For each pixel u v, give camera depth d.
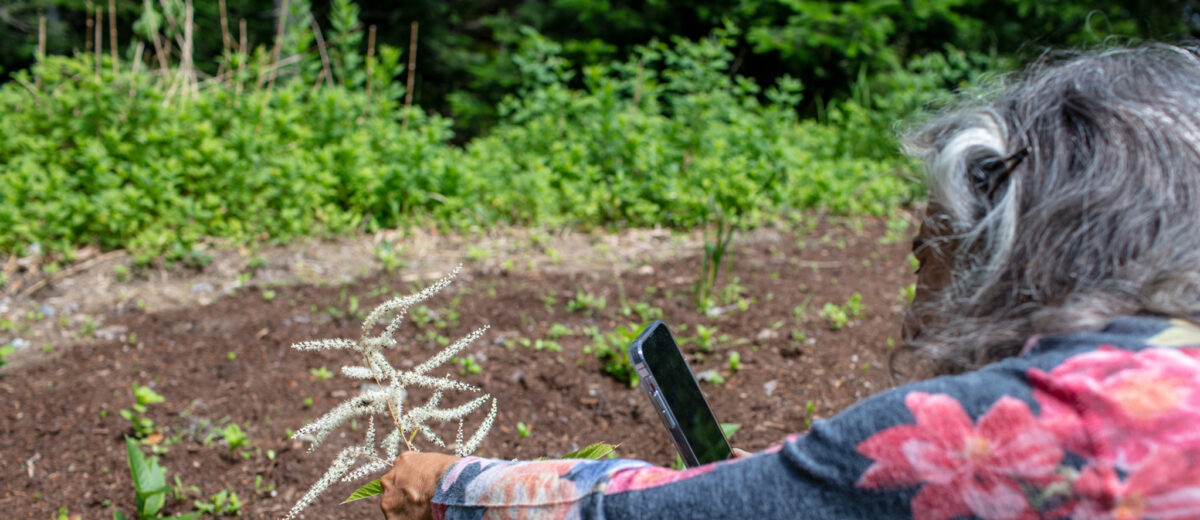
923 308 1.07
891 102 8.05
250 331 3.98
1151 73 0.98
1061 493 0.75
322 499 2.77
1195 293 0.83
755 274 4.76
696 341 3.76
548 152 6.55
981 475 0.78
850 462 0.83
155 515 2.55
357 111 6.28
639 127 6.30
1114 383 0.78
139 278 4.55
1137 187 0.87
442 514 1.10
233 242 4.90
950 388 0.83
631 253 5.14
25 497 2.79
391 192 5.38
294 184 5.19
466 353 3.73
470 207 5.56
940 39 9.66
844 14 8.85
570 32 10.13
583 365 3.58
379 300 4.36
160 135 5.32
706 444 1.38
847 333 3.89
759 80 10.14
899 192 6.16
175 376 3.55
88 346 3.85
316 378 3.54
